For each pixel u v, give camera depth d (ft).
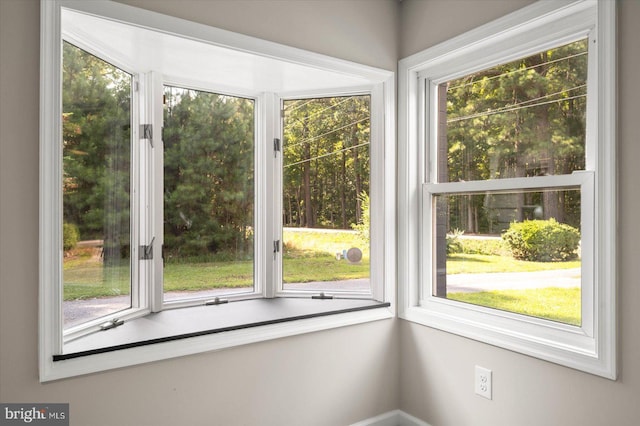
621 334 5.10
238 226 8.15
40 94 4.89
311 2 7.06
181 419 5.94
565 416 5.64
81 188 5.96
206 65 6.93
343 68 7.36
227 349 6.31
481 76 7.06
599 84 5.19
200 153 7.74
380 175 8.16
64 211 5.70
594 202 5.55
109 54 6.30
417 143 8.00
